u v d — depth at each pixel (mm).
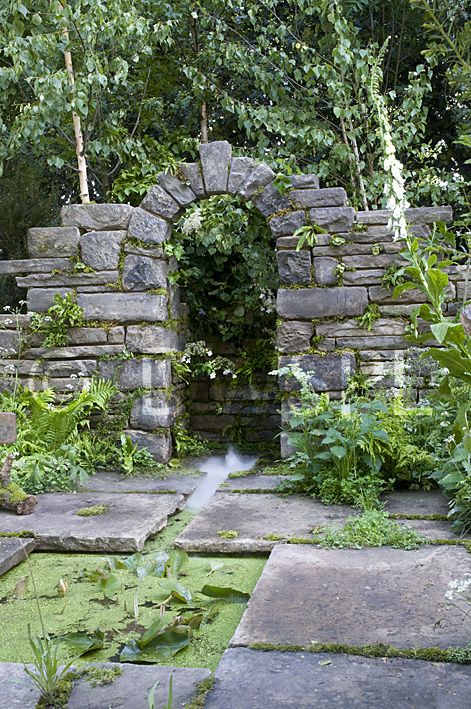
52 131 7246
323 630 2590
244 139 8125
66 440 5480
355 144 6879
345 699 2098
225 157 5797
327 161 7043
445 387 3441
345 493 4391
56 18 5883
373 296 5590
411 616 2691
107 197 7438
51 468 5082
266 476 5273
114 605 3076
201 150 5809
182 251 5984
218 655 2566
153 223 5879
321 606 2811
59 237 5977
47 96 5805
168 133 7531
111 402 5883
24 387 5926
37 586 3338
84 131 6543
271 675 2264
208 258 6965
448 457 4602
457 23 6984
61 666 2445
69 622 2902
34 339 6008
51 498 4742
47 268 5988
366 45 7801
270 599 2896
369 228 5594
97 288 5938
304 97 7035
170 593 3133
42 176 8281
